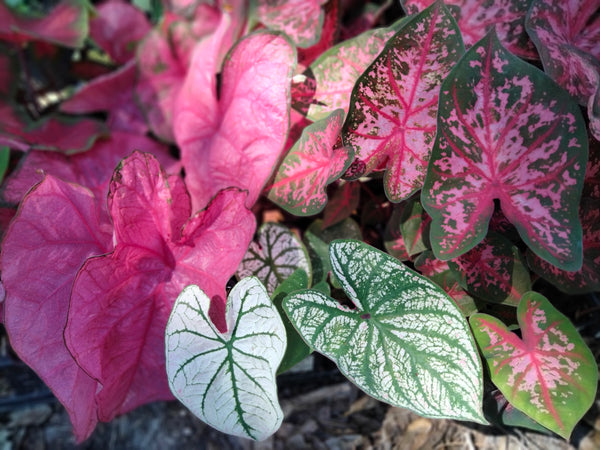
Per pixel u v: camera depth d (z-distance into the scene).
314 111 0.52
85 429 0.46
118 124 0.73
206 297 0.42
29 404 0.74
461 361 0.40
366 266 0.43
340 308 0.43
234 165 0.53
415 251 0.50
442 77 0.44
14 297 0.44
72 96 0.74
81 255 0.47
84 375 0.46
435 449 0.59
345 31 0.65
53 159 0.62
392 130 0.46
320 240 0.55
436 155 0.40
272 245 0.51
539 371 0.43
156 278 0.48
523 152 0.41
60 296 0.45
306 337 0.41
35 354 0.44
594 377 0.42
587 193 0.48
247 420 0.41
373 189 0.64
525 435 0.56
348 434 0.64
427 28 0.43
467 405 0.39
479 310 0.49
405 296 0.42
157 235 0.47
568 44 0.47
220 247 0.47
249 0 0.59
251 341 0.41
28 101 0.85
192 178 0.57
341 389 0.66
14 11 0.76
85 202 0.47
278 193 0.49
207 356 0.41
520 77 0.40
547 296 0.57
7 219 0.54
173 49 0.70
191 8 0.70
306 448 0.64
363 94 0.44
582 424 0.53
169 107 0.69
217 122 0.56
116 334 0.46
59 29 0.72
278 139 0.48
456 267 0.46
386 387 0.40
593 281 0.47
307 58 0.59
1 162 0.59
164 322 0.48
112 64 0.88
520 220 0.41
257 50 0.49
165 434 0.70
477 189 0.41
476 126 0.40
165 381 0.51
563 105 0.40
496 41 0.39
